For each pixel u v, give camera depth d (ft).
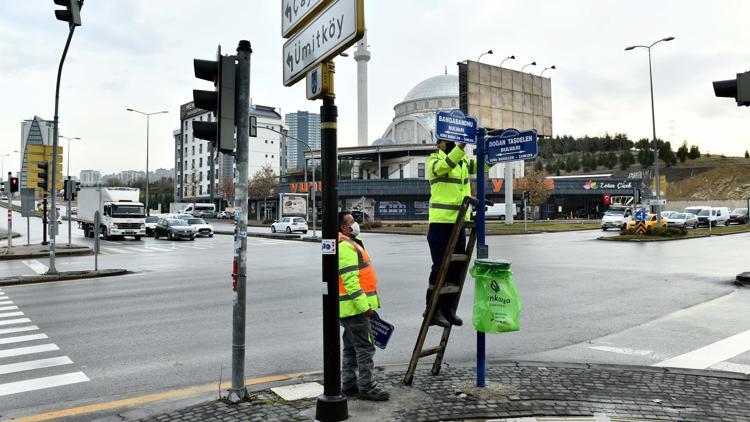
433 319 17.20
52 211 54.03
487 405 14.83
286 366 20.63
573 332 25.96
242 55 16.16
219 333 26.73
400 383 16.99
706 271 50.88
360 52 266.77
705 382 16.97
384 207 213.46
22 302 37.19
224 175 340.18
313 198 118.62
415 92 314.96
